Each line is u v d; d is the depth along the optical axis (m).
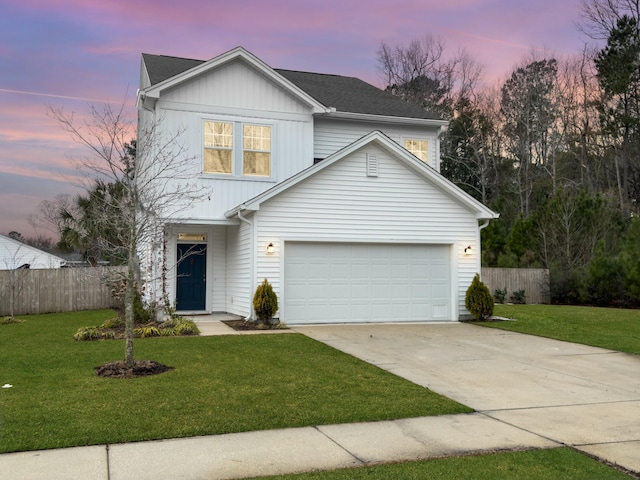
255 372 8.33
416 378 8.38
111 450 5.09
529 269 23.84
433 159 19.48
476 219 16.17
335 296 14.95
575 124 39.88
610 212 25.77
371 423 6.08
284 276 14.45
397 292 15.50
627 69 34.31
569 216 24.89
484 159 40.47
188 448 5.18
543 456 5.09
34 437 5.34
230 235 16.75
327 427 5.90
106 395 6.84
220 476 4.52
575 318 16.47
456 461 4.93
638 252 22.16
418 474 4.59
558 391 7.71
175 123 15.59
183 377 7.89
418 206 15.59
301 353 10.02
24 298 18.73
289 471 4.65
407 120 18.72
